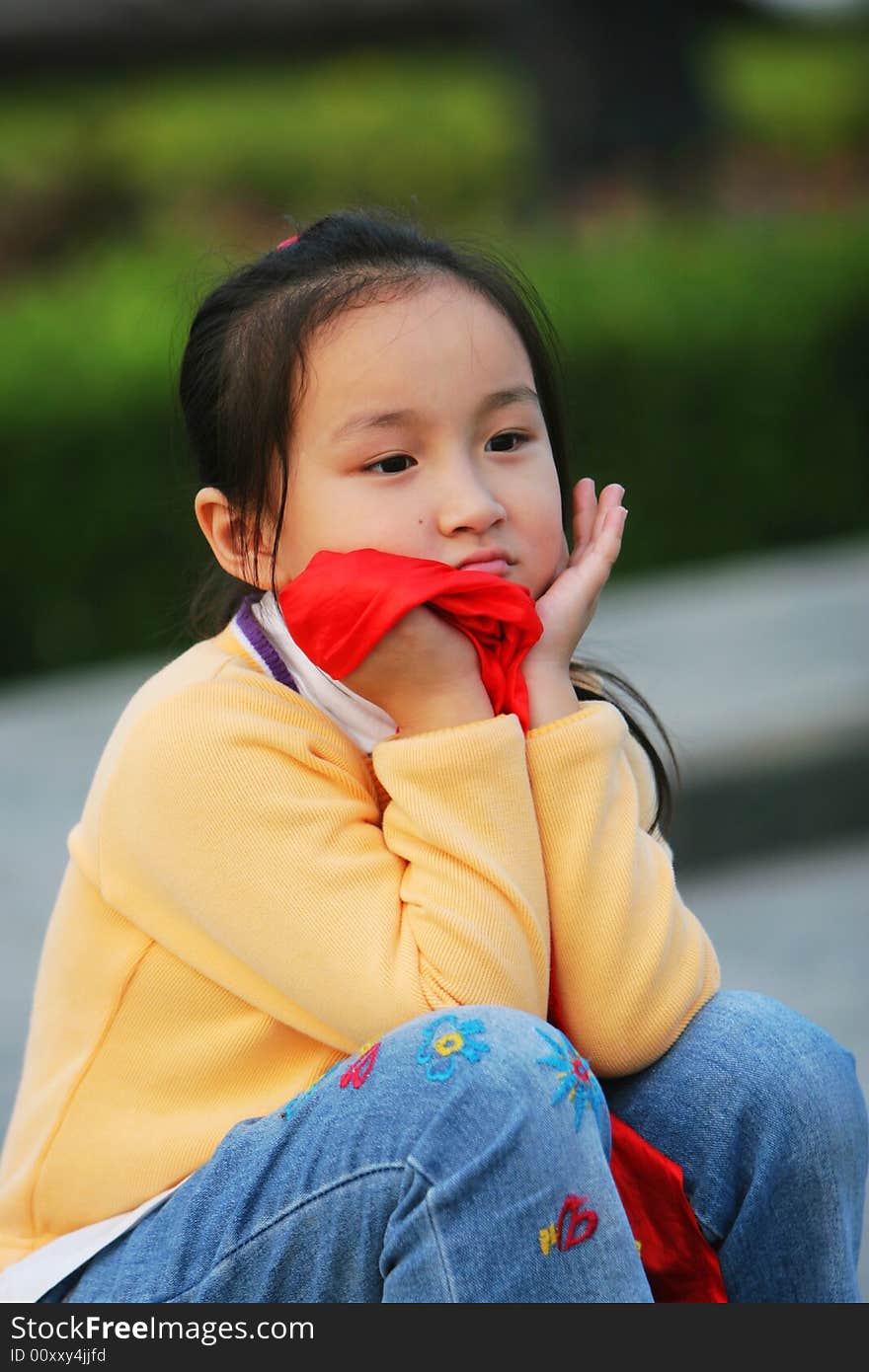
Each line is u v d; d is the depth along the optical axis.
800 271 11.95
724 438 11.45
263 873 2.35
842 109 24.98
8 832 5.70
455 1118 2.09
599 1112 2.17
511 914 2.32
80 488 9.65
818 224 13.62
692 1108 2.42
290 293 2.52
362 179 21.69
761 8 17.92
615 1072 2.46
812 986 4.84
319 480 2.47
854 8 28.12
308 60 18.12
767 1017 2.47
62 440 9.56
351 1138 2.15
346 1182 2.14
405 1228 2.09
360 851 2.39
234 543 2.63
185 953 2.42
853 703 6.52
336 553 2.44
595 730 2.47
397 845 2.40
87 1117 2.46
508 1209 2.06
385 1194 2.12
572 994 2.43
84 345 10.38
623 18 16.64
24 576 9.62
